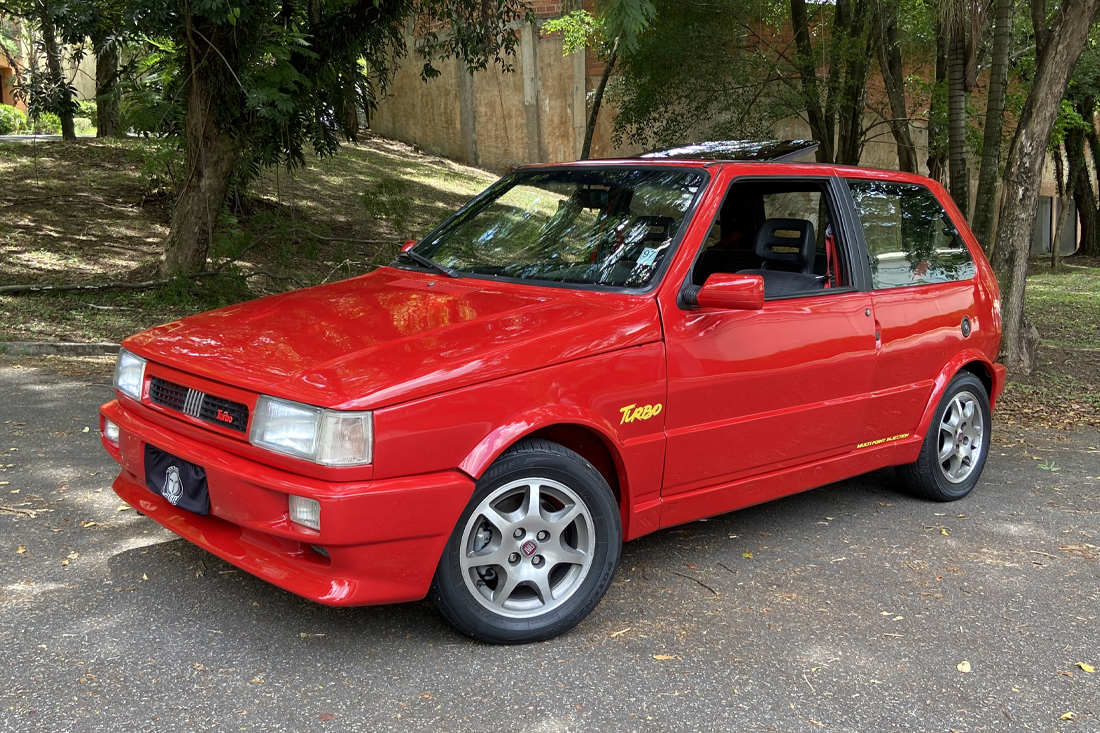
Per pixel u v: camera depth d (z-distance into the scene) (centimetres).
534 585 331
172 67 1137
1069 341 1174
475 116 2184
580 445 361
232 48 973
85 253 1170
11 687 285
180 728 268
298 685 295
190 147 1061
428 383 300
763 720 286
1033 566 425
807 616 363
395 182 1189
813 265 451
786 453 418
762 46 1195
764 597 380
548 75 2091
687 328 371
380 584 300
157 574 372
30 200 1348
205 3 841
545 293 382
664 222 393
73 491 464
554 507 340
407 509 296
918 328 477
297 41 1027
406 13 1089
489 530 326
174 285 1041
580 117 2081
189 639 321
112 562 383
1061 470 599
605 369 343
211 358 331
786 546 442
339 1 1130
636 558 421
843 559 427
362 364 308
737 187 448
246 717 275
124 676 295
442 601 315
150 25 970
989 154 930
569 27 1547
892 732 283
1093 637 353
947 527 478
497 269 414
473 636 324
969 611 373
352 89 1201
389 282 420
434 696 292
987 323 530
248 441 305
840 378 434
